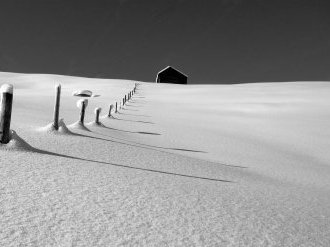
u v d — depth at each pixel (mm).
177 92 63062
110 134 13484
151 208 4598
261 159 14875
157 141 15242
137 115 28500
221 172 9188
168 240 3689
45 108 25000
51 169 5672
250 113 39219
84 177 5531
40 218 3691
